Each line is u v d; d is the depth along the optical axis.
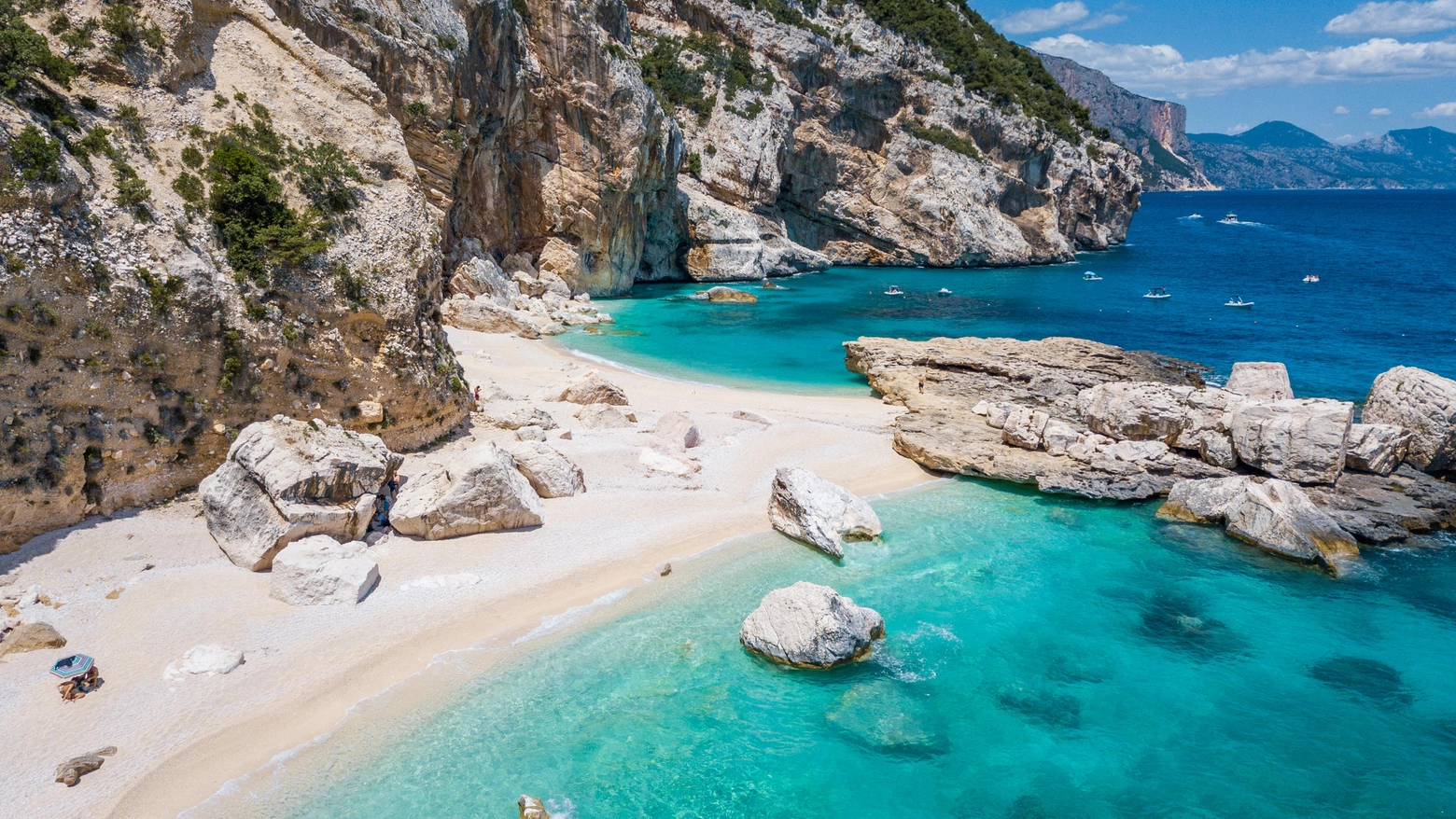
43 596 20.27
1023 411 35.62
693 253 92.50
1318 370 51.91
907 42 111.69
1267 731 19.36
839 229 111.88
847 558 26.72
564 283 71.44
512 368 46.31
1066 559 27.38
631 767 17.53
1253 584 26.03
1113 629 23.39
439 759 17.38
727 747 18.25
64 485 21.89
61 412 21.92
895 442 36.22
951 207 109.06
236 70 31.02
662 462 32.03
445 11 54.44
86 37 26.02
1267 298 83.31
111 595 20.75
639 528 27.53
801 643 20.88
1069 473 32.62
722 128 94.69
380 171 33.09
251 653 19.73
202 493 23.05
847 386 47.88
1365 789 17.56
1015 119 115.50
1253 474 33.19
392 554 24.36
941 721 19.38
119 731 17.11
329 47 45.53
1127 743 18.91
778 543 27.45
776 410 41.19
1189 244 144.75
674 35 96.44
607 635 21.88
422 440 31.02
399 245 31.47
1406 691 20.89
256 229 26.98
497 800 16.44
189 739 17.19
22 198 21.22
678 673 20.56
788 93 100.50
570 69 68.50
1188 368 48.38
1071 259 121.38
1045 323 69.56
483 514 25.91
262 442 23.41
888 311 75.31
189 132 27.75
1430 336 62.66
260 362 26.17
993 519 30.20
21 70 23.41
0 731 16.67
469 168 62.06
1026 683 20.88
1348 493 30.94
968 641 22.53
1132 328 67.06
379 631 21.05
